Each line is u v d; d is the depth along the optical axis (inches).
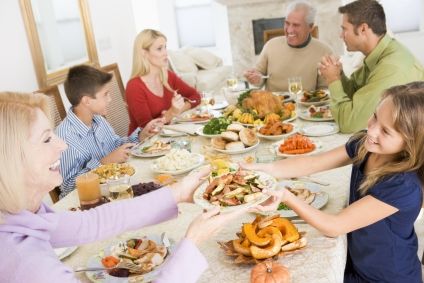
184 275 40.2
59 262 36.7
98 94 91.2
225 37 286.7
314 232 52.7
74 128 89.4
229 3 242.7
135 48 117.6
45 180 38.3
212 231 44.2
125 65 203.2
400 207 50.4
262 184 52.0
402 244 54.7
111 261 49.4
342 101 88.7
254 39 247.6
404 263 55.6
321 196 60.1
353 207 51.1
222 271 47.4
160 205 52.5
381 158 55.2
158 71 119.5
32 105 37.6
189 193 55.3
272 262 45.7
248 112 98.4
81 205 64.2
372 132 51.1
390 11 244.7
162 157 77.8
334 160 63.4
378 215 50.8
